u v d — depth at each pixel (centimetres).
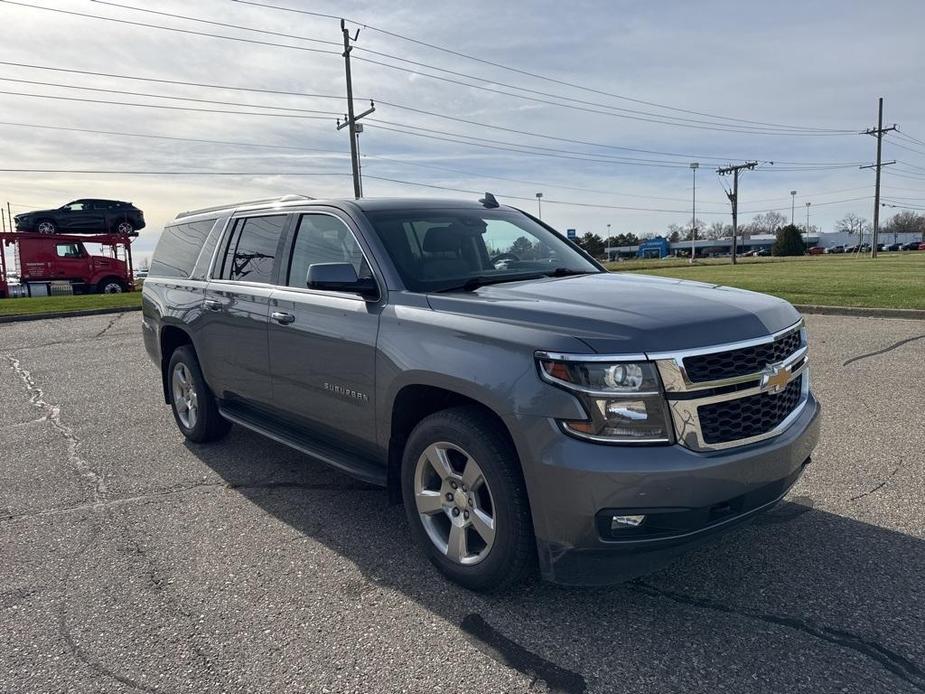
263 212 496
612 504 268
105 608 321
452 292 360
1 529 416
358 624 302
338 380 389
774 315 321
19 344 1262
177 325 566
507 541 298
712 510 286
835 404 625
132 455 557
